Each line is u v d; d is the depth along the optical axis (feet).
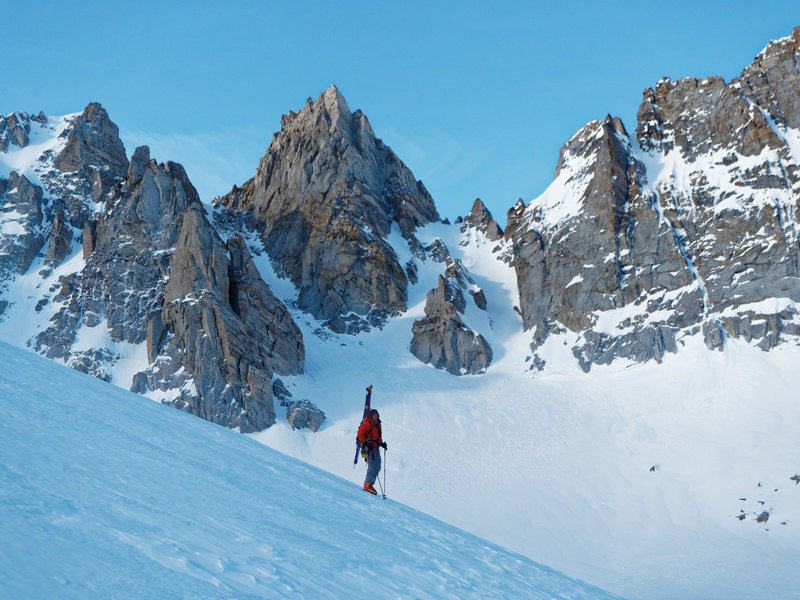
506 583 31.22
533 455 248.32
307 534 26.94
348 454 256.73
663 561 174.81
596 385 295.69
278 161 454.81
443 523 48.08
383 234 409.28
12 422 26.61
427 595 23.81
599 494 217.97
